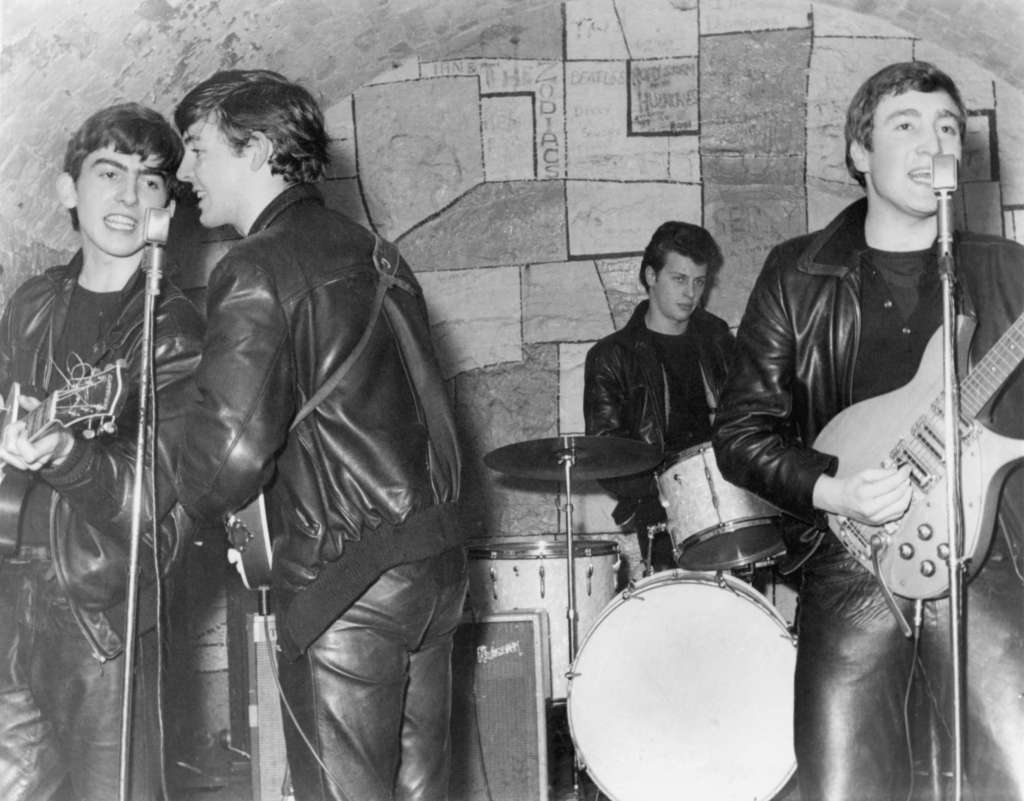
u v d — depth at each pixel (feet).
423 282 19.94
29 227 14.89
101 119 10.68
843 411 9.29
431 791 8.35
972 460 8.47
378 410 8.14
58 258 15.72
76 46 14.03
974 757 8.47
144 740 9.40
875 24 18.71
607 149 19.72
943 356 8.30
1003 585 8.59
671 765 13.38
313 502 8.02
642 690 13.48
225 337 7.88
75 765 9.49
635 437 19.02
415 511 8.08
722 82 19.40
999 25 17.25
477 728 13.30
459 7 18.56
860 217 9.57
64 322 10.64
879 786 8.64
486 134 19.76
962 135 9.31
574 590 15.65
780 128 19.38
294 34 17.35
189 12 15.23
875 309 9.29
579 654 13.66
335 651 7.89
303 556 7.99
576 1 19.30
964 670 8.34
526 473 16.24
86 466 9.10
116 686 9.39
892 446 8.89
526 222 19.85
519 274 19.88
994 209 18.56
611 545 16.42
